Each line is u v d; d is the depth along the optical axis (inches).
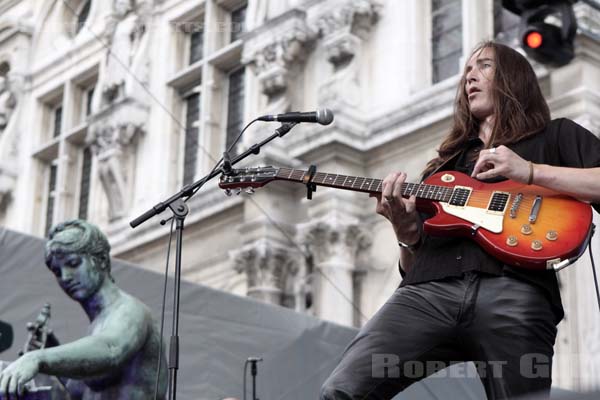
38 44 603.8
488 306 134.9
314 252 474.0
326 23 498.3
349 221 467.8
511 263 136.6
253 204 488.1
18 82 604.1
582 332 390.0
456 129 155.0
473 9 478.3
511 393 132.5
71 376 181.0
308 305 470.6
